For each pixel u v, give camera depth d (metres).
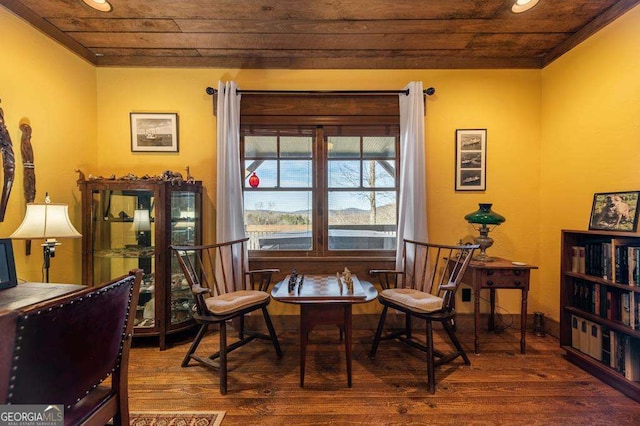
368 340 2.54
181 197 2.55
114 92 2.75
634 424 1.54
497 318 2.78
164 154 2.79
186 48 2.61
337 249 2.82
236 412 1.65
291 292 1.89
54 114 2.30
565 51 2.48
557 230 2.57
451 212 2.79
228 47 2.59
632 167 1.95
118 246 2.45
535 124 2.77
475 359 2.20
